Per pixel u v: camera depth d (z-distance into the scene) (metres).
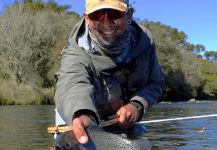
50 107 27.27
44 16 41.81
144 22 48.38
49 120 16.03
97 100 2.32
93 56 2.21
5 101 31.12
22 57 35.53
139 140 1.80
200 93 60.22
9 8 38.62
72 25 42.25
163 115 20.00
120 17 2.11
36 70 36.31
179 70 52.16
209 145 9.23
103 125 2.19
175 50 50.62
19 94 32.38
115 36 2.16
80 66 2.15
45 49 37.91
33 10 46.03
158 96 2.56
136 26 2.42
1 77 34.69
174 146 8.98
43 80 37.06
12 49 35.53
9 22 37.03
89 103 1.84
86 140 1.66
